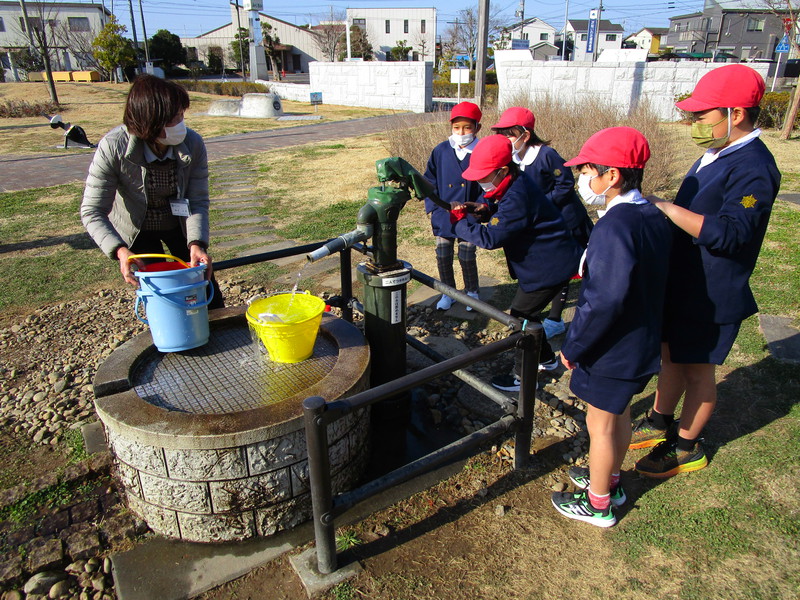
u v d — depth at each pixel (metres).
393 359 2.98
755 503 2.42
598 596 2.08
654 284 2.05
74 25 45.41
